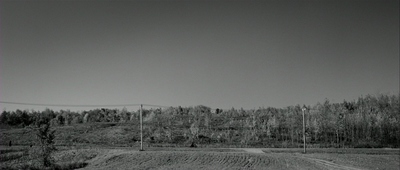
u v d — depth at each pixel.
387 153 80.75
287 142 112.38
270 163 63.25
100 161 65.88
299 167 59.12
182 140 117.19
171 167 58.50
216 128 135.00
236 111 176.25
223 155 71.69
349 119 126.50
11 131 123.12
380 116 128.62
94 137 118.44
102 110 184.38
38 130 58.53
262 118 150.38
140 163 63.06
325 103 167.12
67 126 137.75
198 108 185.75
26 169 54.09
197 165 60.88
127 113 180.75
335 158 70.75
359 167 60.66
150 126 136.38
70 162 63.69
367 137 117.25
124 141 113.81
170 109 185.88
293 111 162.88
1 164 59.06
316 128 119.94
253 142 112.31
